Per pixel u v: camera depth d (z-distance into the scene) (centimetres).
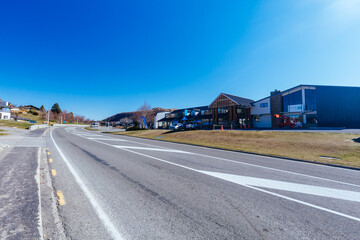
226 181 473
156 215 281
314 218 289
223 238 228
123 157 787
